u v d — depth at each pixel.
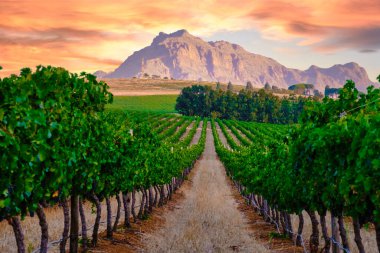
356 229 8.75
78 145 9.77
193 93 156.12
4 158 6.54
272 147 16.16
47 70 8.98
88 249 11.77
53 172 8.38
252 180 20.17
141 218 18.84
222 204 23.89
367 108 9.21
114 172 12.85
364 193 7.43
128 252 12.23
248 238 14.63
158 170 21.78
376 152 6.66
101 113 11.72
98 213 12.24
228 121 133.62
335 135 8.09
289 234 15.27
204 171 51.72
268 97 156.25
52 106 8.55
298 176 11.48
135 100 173.88
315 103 10.45
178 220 19.09
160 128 88.31
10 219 7.44
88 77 10.91
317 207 10.71
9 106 6.80
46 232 8.59
